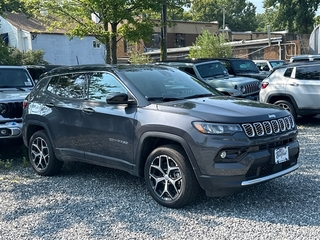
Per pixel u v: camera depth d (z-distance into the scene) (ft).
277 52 110.52
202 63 44.24
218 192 15.56
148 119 16.84
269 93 37.93
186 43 152.46
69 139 20.29
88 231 14.69
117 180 20.88
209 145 15.20
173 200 16.33
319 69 35.47
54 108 21.01
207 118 15.56
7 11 110.11
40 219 15.93
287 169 16.81
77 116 19.75
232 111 16.07
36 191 19.42
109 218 15.83
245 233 14.12
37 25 113.39
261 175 15.85
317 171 21.49
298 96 36.06
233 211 16.17
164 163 16.80
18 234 14.61
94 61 120.88
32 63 89.81
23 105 23.76
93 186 19.98
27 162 24.91
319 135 32.07
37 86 23.20
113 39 58.65
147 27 57.82
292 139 17.39
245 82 41.55
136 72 19.45
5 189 19.79
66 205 17.39
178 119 16.02
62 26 62.39
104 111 18.52
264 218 15.38
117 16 54.19
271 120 16.30
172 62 45.98
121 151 17.98
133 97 17.89
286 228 14.43
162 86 18.98
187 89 19.56
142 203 17.35
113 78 19.04
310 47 106.52
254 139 15.51
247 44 114.73
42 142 22.11
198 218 15.56
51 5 57.26
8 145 26.73
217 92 20.61
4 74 30.89
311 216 15.43
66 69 21.66
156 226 14.94
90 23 57.93
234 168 15.08
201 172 15.44
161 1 56.70
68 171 22.91
